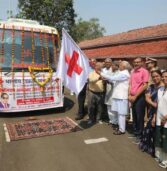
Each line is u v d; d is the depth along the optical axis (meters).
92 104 7.81
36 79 8.61
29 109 8.61
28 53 8.73
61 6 28.44
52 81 8.91
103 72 7.47
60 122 7.96
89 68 7.52
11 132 6.98
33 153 5.68
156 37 11.91
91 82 7.68
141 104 6.29
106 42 17.11
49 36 9.20
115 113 7.30
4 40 8.57
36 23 9.58
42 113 9.08
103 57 15.75
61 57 6.80
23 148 5.95
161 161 5.09
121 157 5.47
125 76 6.54
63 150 5.85
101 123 7.90
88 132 7.07
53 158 5.44
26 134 6.84
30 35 8.92
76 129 7.30
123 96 6.66
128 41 14.18
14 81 8.34
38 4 28.09
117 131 6.93
